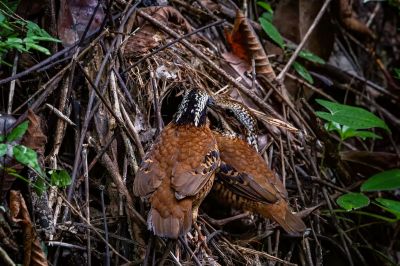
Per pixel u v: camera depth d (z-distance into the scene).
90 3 8.09
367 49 11.26
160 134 6.97
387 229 9.30
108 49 7.84
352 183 8.93
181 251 6.79
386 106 10.85
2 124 6.80
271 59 9.68
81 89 7.71
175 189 6.24
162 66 8.02
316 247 7.73
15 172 6.35
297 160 8.62
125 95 7.67
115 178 7.02
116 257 6.76
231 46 8.98
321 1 10.07
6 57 7.75
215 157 6.77
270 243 7.60
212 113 8.09
